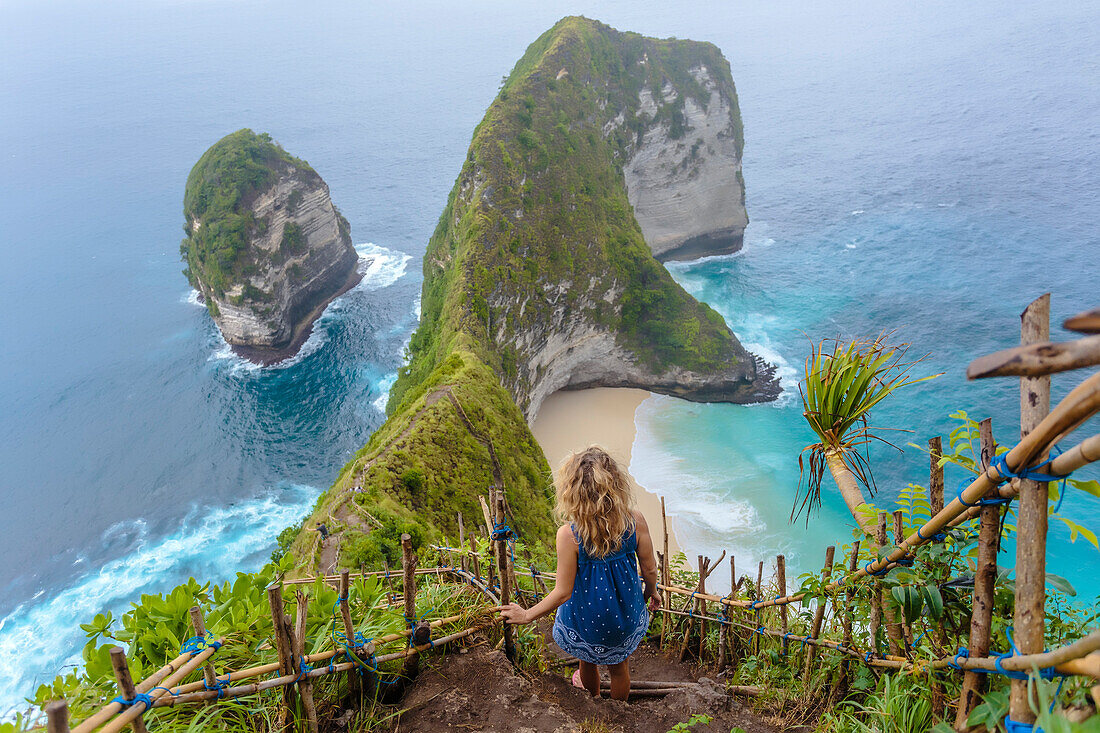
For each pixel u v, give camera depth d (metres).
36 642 58.88
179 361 100.62
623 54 95.56
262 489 75.06
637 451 61.84
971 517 3.32
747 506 51.72
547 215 71.69
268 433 83.25
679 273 105.06
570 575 4.20
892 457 58.91
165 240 168.38
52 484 78.88
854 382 4.51
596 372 74.50
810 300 95.44
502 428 44.91
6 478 81.19
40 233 180.88
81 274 147.25
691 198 104.81
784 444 61.09
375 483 33.44
